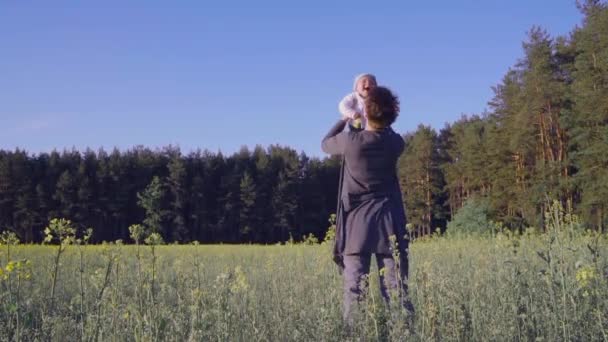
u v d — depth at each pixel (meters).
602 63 33.97
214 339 3.79
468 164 56.09
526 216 40.66
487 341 3.92
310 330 4.10
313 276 6.14
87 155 73.06
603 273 4.28
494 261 6.14
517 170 44.75
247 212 77.19
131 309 3.89
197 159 79.25
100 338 3.82
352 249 4.66
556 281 4.18
